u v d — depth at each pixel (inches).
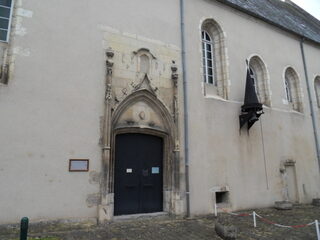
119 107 286.2
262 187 384.2
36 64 249.4
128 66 301.6
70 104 258.5
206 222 286.4
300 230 259.0
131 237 222.5
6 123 227.6
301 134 471.2
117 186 290.7
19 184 224.2
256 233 246.1
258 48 448.8
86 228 242.4
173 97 326.6
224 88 387.9
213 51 411.5
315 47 571.2
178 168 308.8
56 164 242.1
